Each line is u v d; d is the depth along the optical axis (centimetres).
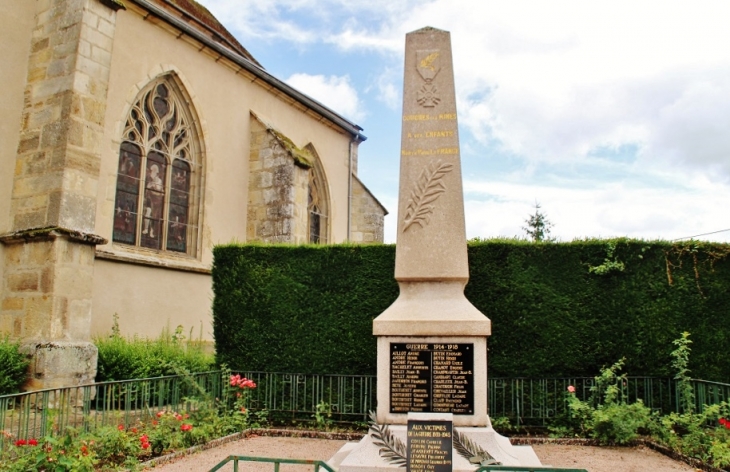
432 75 746
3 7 1167
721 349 948
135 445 750
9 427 853
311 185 2134
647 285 966
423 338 669
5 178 1142
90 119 1157
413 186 720
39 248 1084
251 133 1795
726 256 967
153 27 1502
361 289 1027
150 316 1407
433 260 698
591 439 899
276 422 1023
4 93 1156
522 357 962
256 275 1070
